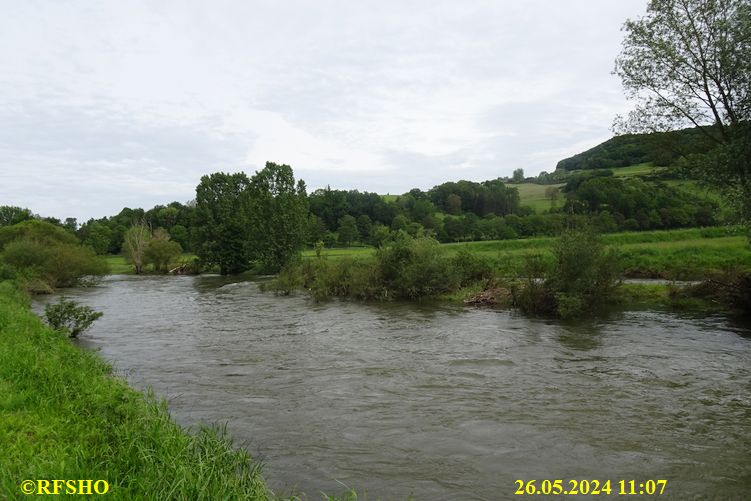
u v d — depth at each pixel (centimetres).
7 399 783
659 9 2105
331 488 683
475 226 8944
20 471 534
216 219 7081
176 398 1109
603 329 1861
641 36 2175
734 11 1922
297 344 1739
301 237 6381
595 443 834
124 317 2517
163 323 2289
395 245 3148
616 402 1045
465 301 2728
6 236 6009
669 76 2112
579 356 1455
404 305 2806
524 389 1150
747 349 1483
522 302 2342
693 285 2386
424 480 707
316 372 1340
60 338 1459
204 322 2308
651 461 761
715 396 1070
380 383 1221
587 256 2195
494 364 1388
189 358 1533
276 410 1023
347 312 2581
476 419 956
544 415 974
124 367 1421
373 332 1952
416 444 838
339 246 9356
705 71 2008
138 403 880
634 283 2766
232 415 993
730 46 1892
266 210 6297
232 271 6862
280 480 708
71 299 3531
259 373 1337
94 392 896
